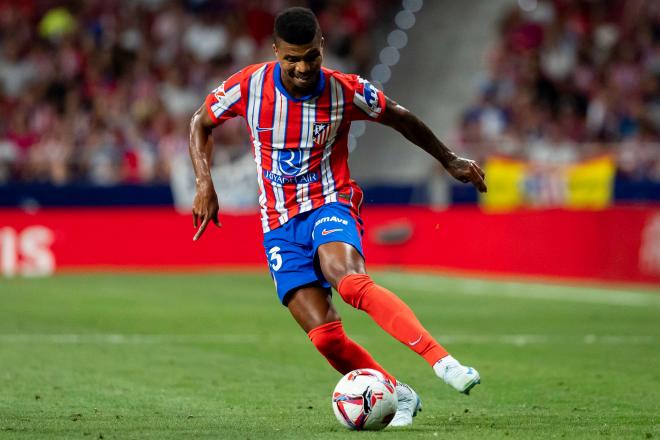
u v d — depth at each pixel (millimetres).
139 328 39625
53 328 39500
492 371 28906
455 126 80688
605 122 77062
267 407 22828
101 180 70750
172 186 71062
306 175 19797
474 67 87000
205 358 31656
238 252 71062
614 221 58094
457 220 66125
